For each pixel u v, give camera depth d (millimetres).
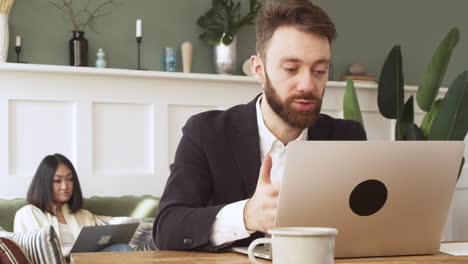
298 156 1082
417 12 4691
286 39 1376
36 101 3707
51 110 3734
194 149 1554
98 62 3846
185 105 4008
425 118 4168
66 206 3600
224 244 1282
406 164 1160
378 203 1170
